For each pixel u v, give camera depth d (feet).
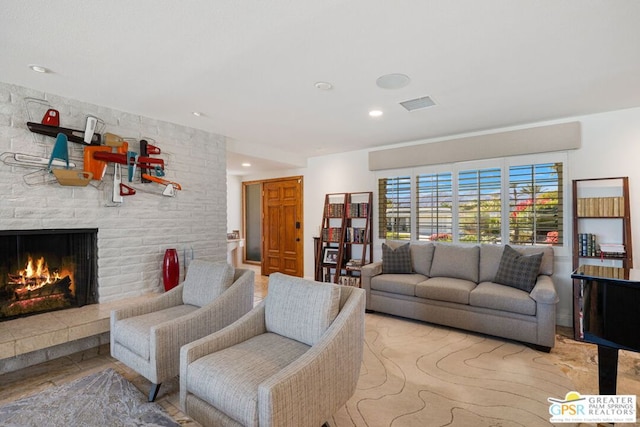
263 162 17.49
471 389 7.63
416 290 11.94
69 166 9.59
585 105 10.54
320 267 17.51
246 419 4.78
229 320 8.30
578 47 6.85
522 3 5.41
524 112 11.18
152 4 5.39
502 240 13.12
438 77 8.31
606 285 6.46
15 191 8.70
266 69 7.85
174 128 12.27
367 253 16.70
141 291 11.26
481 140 13.30
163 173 11.66
